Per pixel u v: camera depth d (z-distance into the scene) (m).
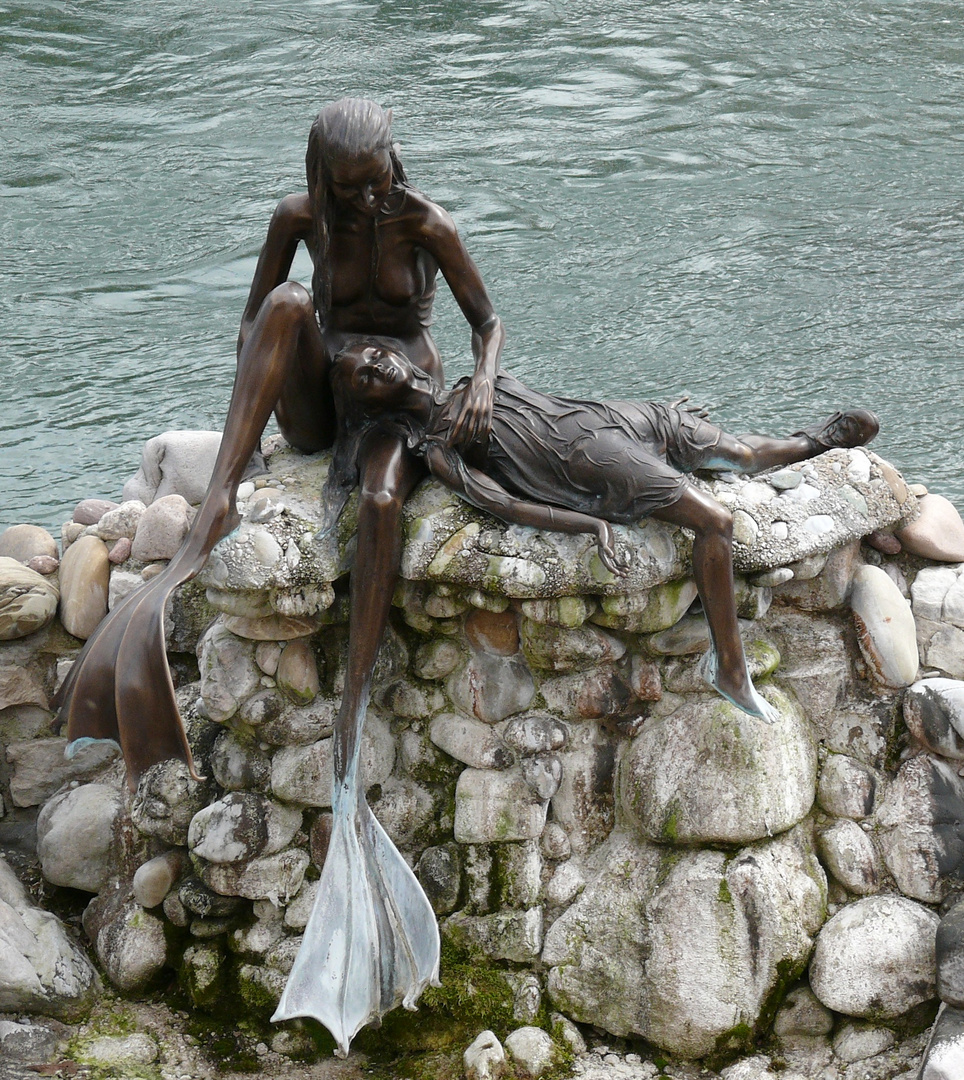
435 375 9.66
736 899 8.95
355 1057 9.32
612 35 29.81
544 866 9.51
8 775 10.75
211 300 20.31
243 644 9.41
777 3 31.42
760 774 9.07
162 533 10.34
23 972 9.28
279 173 24.25
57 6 30.56
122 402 17.47
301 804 9.46
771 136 25.50
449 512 8.94
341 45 29.28
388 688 9.58
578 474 8.85
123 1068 9.03
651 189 23.42
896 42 29.44
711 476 9.53
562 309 19.62
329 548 8.94
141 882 9.66
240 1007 9.50
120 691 8.47
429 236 9.13
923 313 19.14
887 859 9.40
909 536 9.93
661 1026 9.03
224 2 31.38
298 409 9.39
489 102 26.94
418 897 9.02
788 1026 9.10
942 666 9.77
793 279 20.30
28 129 25.84
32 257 21.53
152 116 26.53
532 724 9.37
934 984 8.87
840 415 9.91
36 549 10.99
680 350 18.33
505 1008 9.29
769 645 9.59
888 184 23.48
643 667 9.42
